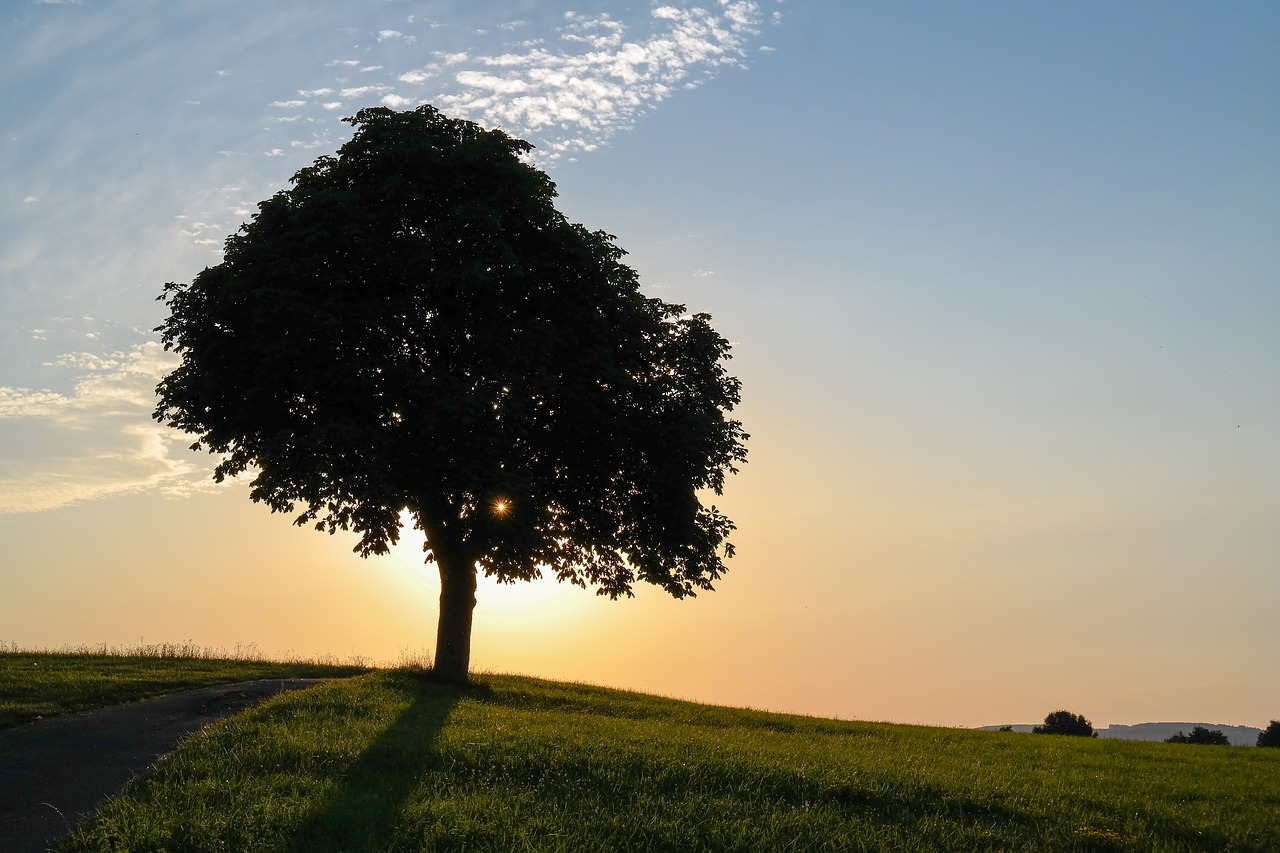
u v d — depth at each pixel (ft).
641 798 45.75
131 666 84.48
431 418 72.54
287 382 76.18
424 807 42.16
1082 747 82.84
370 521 72.74
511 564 81.71
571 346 82.23
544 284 83.97
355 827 39.96
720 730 73.26
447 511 79.46
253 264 76.74
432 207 81.71
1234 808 55.93
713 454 86.63
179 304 79.61
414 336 79.87
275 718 58.70
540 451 84.64
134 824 38.93
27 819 41.42
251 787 43.55
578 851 39.11
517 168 81.46
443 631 84.17
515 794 45.44
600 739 57.93
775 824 43.91
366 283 79.00
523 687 87.81
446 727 58.65
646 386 88.02
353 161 82.89
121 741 54.70
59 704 64.54
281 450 71.56
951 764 63.00
